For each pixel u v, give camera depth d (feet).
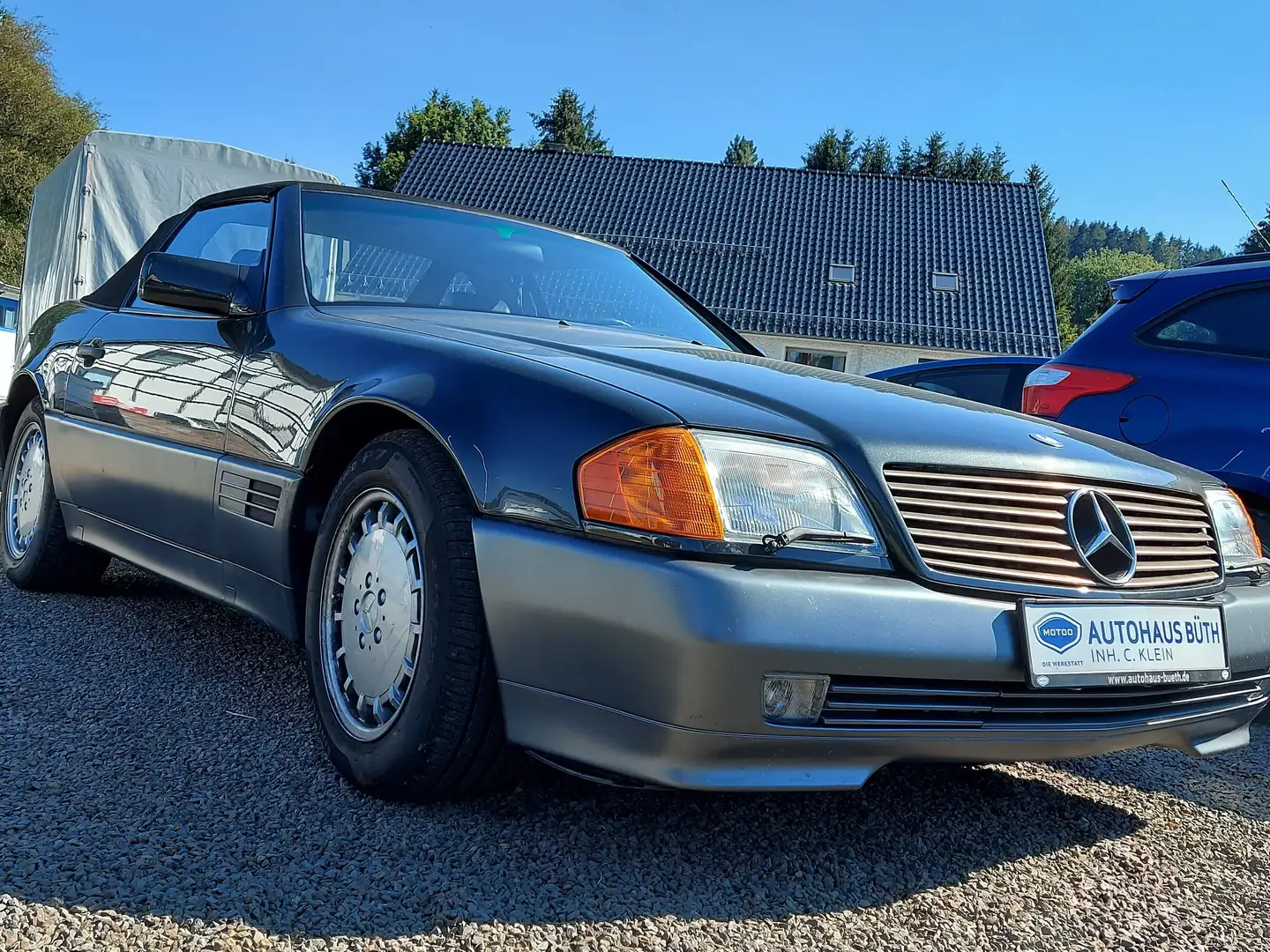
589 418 5.87
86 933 4.75
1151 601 6.40
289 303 8.62
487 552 5.89
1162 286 12.16
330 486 7.52
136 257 12.09
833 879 6.07
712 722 5.20
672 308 10.93
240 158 29.17
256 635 10.33
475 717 6.00
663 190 89.10
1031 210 87.35
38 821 5.83
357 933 4.97
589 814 6.55
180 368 9.21
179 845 5.68
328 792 6.55
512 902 5.39
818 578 5.43
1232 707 7.02
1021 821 7.34
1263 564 7.62
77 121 109.09
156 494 9.21
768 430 5.84
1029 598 5.90
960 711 5.78
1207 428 11.10
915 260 81.92
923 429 6.29
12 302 36.29
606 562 5.42
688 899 5.63
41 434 11.79
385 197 10.29
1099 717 6.25
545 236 11.01
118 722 7.57
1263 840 7.36
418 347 7.11
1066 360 12.40
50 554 11.24
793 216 86.58
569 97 204.85
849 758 5.57
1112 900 6.19
